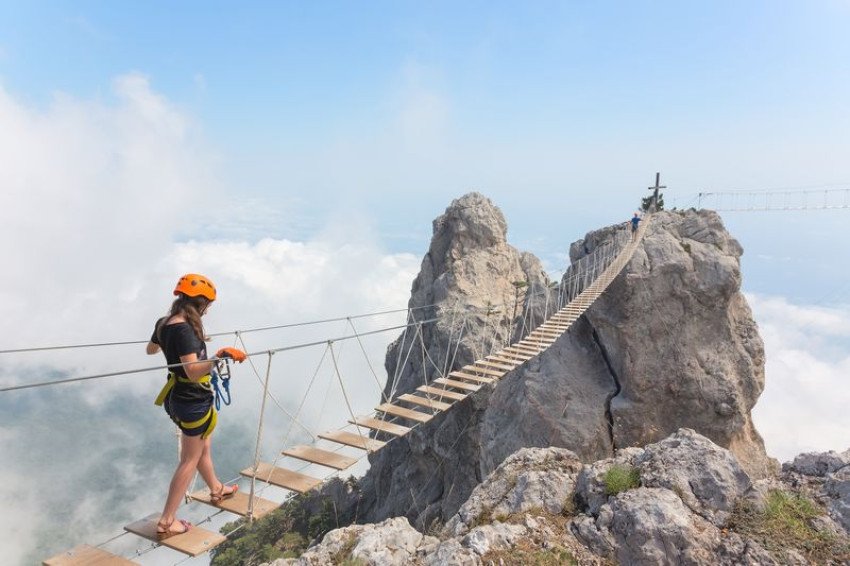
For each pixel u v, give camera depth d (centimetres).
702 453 973
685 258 3947
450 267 6494
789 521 864
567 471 1071
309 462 824
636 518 879
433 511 5509
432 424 5903
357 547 921
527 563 841
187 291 634
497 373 1792
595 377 4022
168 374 645
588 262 4609
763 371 3994
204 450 697
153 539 640
